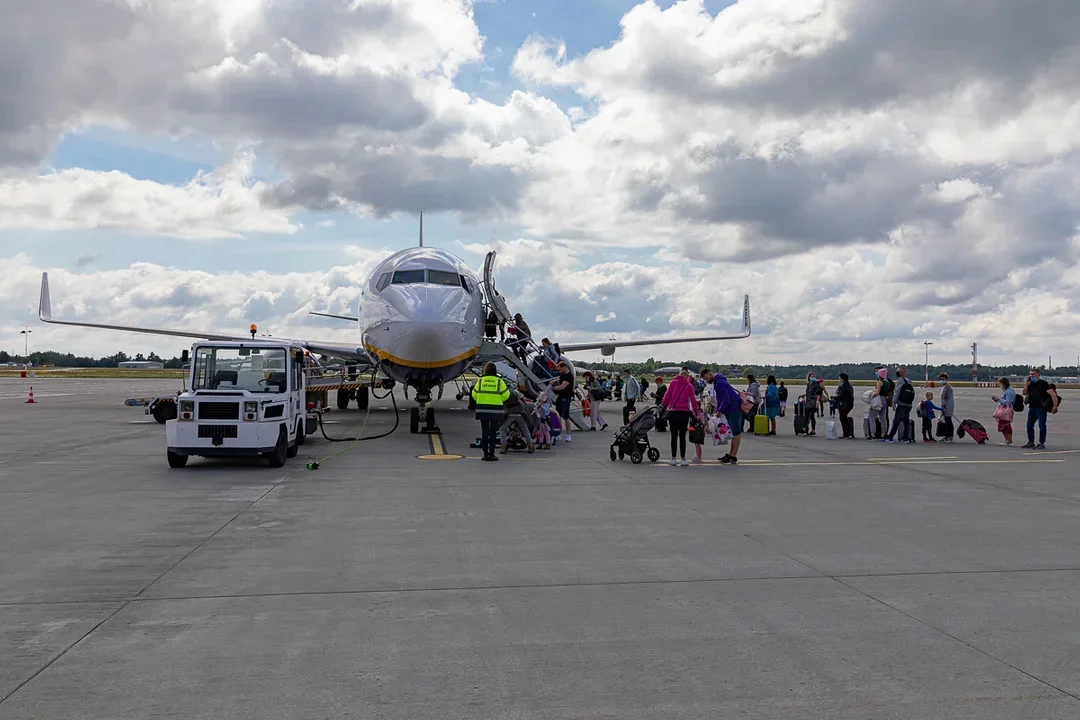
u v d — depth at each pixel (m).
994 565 7.29
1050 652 5.01
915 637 5.29
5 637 5.25
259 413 13.70
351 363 28.73
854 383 102.69
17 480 12.53
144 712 4.10
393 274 21.89
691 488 12.12
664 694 4.36
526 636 5.31
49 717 4.04
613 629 5.46
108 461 15.06
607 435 22.14
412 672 4.67
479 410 15.44
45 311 30.39
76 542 8.13
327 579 6.73
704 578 6.82
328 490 11.66
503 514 9.82
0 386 60.84
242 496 11.08
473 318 21.66
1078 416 32.38
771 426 23.23
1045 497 11.35
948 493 11.73
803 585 6.60
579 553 7.73
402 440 19.48
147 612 5.80
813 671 4.70
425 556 7.58
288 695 4.33
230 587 6.47
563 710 4.15
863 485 12.53
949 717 4.06
